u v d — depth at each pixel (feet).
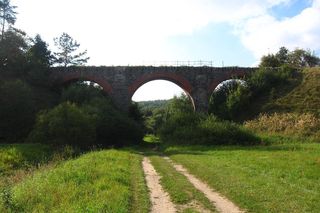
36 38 226.17
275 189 50.08
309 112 181.88
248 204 43.11
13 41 208.44
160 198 48.57
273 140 143.64
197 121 166.20
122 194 45.96
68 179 53.11
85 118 139.95
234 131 144.87
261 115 187.62
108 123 165.58
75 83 211.41
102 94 205.16
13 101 155.94
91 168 62.59
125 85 205.26
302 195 46.60
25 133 154.92
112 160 81.56
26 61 205.16
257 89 209.26
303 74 217.15
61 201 41.57
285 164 74.74
